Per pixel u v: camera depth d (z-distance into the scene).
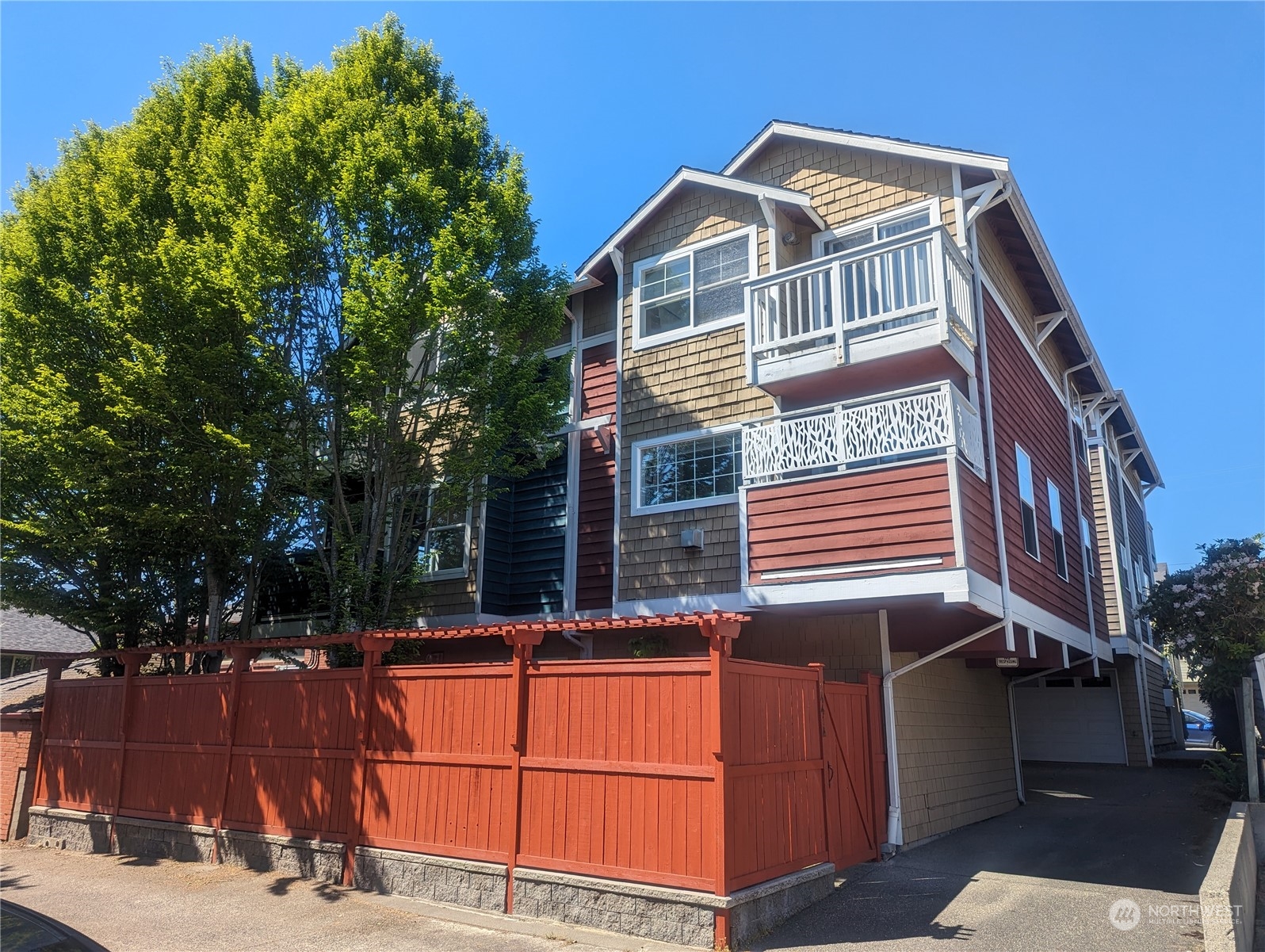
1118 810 13.08
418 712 8.99
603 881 7.25
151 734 11.77
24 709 15.28
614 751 7.54
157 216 12.98
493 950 6.87
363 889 8.86
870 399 9.92
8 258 12.48
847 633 10.72
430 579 14.74
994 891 8.16
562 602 13.92
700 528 12.08
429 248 11.73
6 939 3.89
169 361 11.41
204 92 14.34
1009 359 12.57
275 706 10.38
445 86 13.64
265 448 11.62
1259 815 10.39
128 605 13.64
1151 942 6.68
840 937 6.92
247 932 7.59
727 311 12.70
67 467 11.51
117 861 11.04
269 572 15.38
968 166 11.42
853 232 12.34
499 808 8.12
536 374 12.90
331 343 12.41
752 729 7.48
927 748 11.20
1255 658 10.14
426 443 13.02
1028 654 11.73
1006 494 11.22
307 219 11.66
